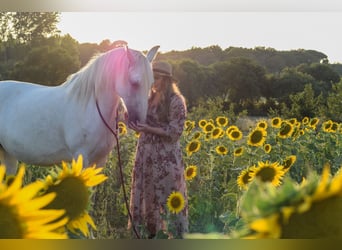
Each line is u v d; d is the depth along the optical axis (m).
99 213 5.36
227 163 6.86
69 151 4.79
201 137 8.62
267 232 0.51
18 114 4.99
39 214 0.55
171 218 4.08
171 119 4.73
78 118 4.65
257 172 3.20
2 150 5.41
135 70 4.34
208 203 5.39
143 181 4.84
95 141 4.63
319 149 8.41
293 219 0.52
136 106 4.32
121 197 5.89
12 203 0.54
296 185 0.52
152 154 4.82
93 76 4.59
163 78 4.77
